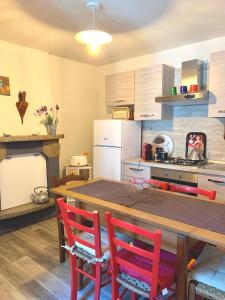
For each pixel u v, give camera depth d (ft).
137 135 13.03
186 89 10.44
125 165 12.17
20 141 10.58
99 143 13.00
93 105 15.28
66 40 10.46
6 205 10.55
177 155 12.26
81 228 5.42
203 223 4.67
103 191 6.98
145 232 4.19
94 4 7.32
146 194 6.61
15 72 10.91
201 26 9.10
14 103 10.85
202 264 4.88
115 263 4.95
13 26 8.96
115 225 4.74
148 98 11.77
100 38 7.33
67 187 7.44
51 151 11.97
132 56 13.08
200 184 9.61
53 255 8.42
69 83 13.79
